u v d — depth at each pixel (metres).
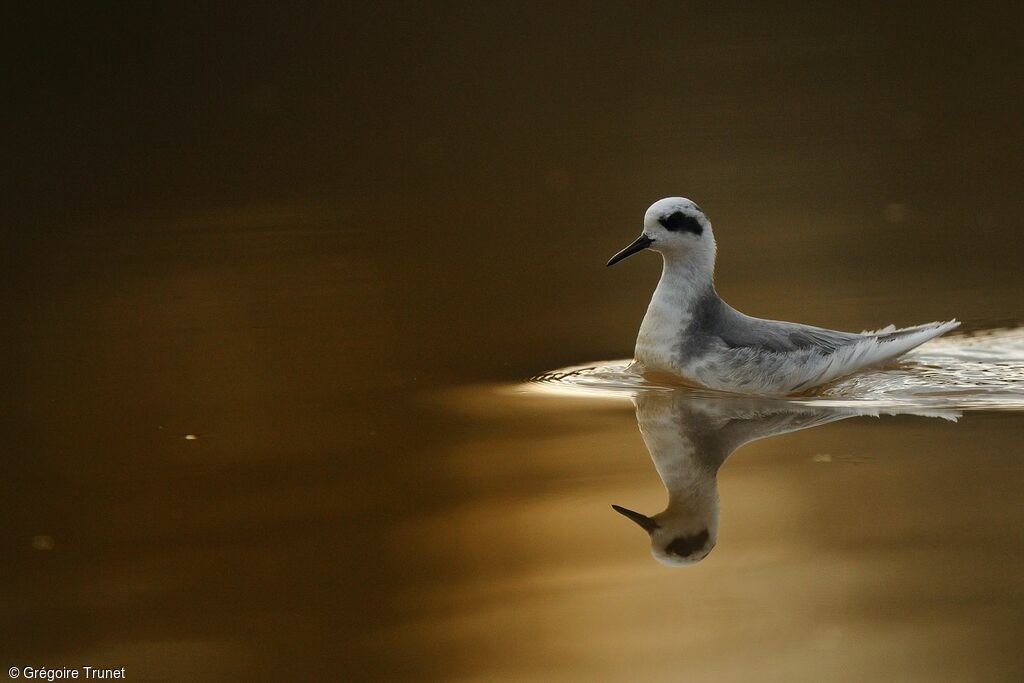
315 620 9.24
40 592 9.56
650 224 14.14
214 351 15.32
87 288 17.92
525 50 30.95
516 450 12.09
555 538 10.40
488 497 11.11
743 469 11.58
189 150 25.17
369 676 8.43
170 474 11.66
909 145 23.39
